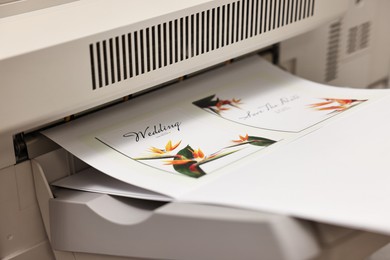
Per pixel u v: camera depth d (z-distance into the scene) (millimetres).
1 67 509
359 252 528
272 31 728
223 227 489
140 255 554
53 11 601
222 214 490
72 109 574
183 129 662
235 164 575
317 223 492
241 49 704
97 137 638
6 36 546
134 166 594
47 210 618
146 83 627
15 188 609
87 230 583
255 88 746
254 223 476
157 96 717
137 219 552
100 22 583
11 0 583
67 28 567
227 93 734
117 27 576
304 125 648
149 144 633
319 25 792
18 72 521
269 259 478
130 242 555
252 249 483
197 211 501
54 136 629
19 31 557
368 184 516
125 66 601
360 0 929
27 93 532
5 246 619
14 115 531
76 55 555
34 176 616
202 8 639
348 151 571
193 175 567
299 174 537
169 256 531
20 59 518
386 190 507
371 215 474
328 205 487
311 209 481
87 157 607
